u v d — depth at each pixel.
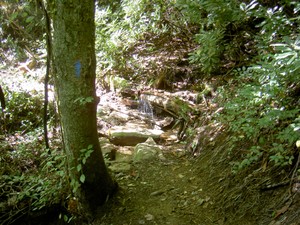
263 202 2.88
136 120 5.27
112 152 4.41
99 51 6.17
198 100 4.95
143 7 6.21
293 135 2.64
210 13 4.12
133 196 3.57
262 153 3.17
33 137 4.61
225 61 4.84
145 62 6.13
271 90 2.96
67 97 2.97
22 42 6.85
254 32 4.34
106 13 6.41
